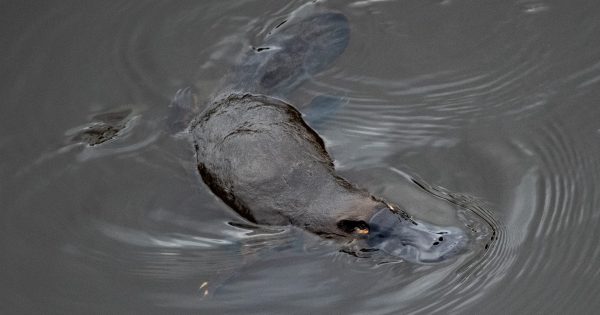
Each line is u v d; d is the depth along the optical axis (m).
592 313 9.66
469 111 12.66
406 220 10.67
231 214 11.41
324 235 10.80
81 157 12.72
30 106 13.69
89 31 14.95
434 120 12.55
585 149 11.75
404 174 11.56
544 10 14.26
